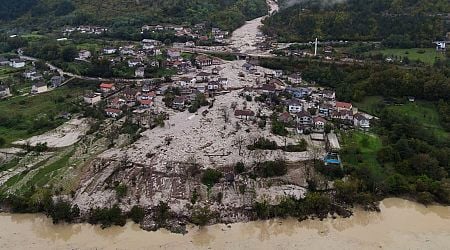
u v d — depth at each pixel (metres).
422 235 118.00
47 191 129.75
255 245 112.81
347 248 112.38
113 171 142.75
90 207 125.88
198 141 161.75
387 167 147.00
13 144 164.25
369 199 130.88
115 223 120.31
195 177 139.12
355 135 169.88
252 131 170.38
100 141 166.50
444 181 138.38
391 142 162.00
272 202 128.88
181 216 123.12
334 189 135.50
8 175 144.38
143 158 149.12
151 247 111.62
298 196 131.75
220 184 136.25
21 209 126.19
